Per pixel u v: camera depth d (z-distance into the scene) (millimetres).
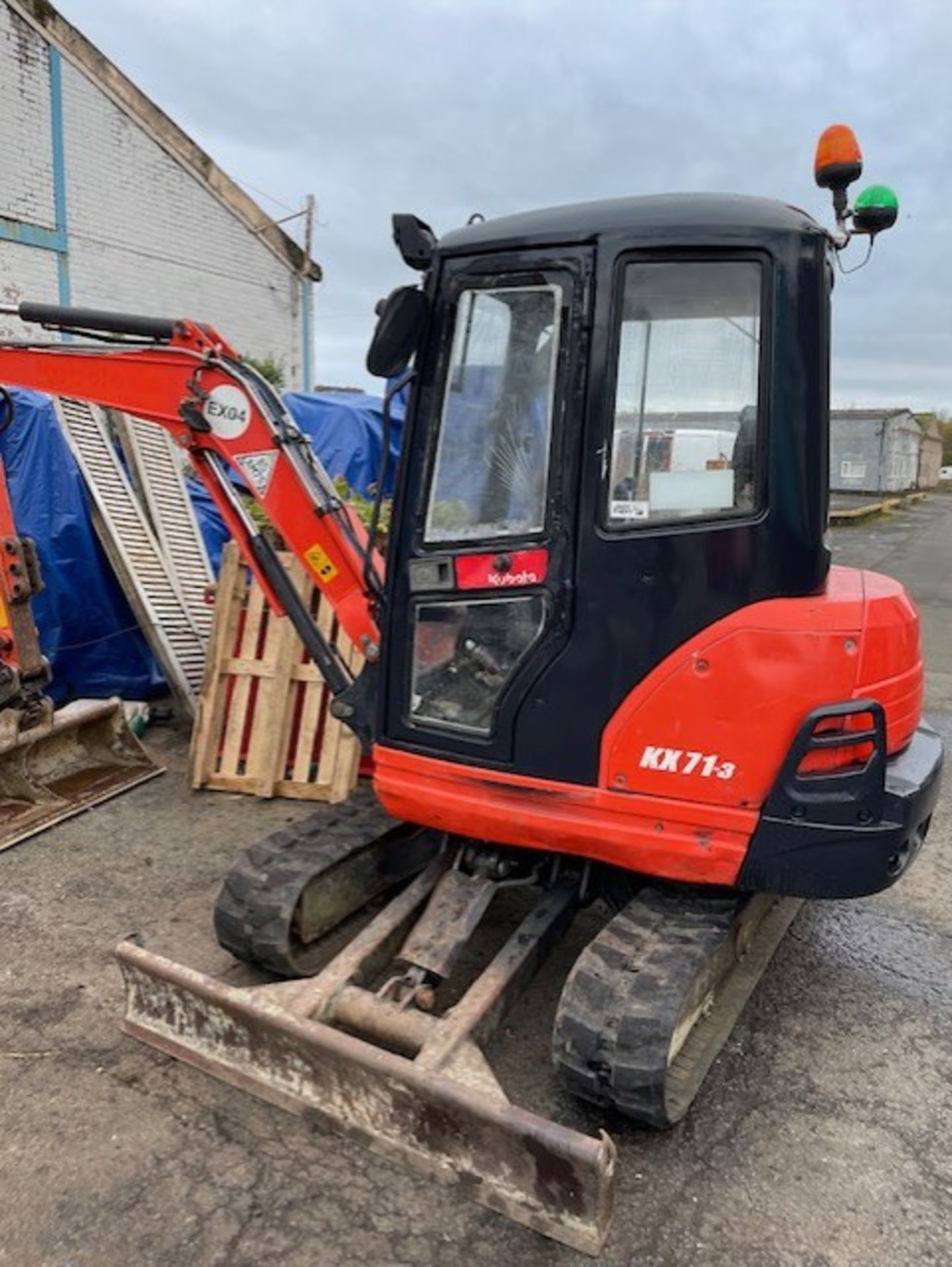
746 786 2584
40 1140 2590
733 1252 2293
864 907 4094
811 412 2488
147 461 6449
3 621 4586
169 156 13016
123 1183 2453
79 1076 2846
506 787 2805
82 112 11781
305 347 16078
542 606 2689
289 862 3182
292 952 3150
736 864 2639
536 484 2686
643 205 2568
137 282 12812
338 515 3365
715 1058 2975
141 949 2875
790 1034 3182
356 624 3297
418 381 2795
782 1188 2496
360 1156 2557
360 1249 2273
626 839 2703
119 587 6168
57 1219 2336
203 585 6293
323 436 7980
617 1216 2389
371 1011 2666
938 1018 3299
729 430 2531
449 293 2730
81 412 6152
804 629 2510
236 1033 2672
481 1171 2289
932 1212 2430
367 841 3332
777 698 2531
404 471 2848
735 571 2533
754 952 3488
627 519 2605
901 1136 2705
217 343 3521
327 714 5000
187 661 5844
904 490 44406
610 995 2566
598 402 2572
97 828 4645
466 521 2789
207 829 4660
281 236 15047
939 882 4348
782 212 2521
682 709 2592
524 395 2680
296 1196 2420
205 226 13750
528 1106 2791
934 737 3162
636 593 2590
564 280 2588
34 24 11023
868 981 3527
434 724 2914
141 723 5938
